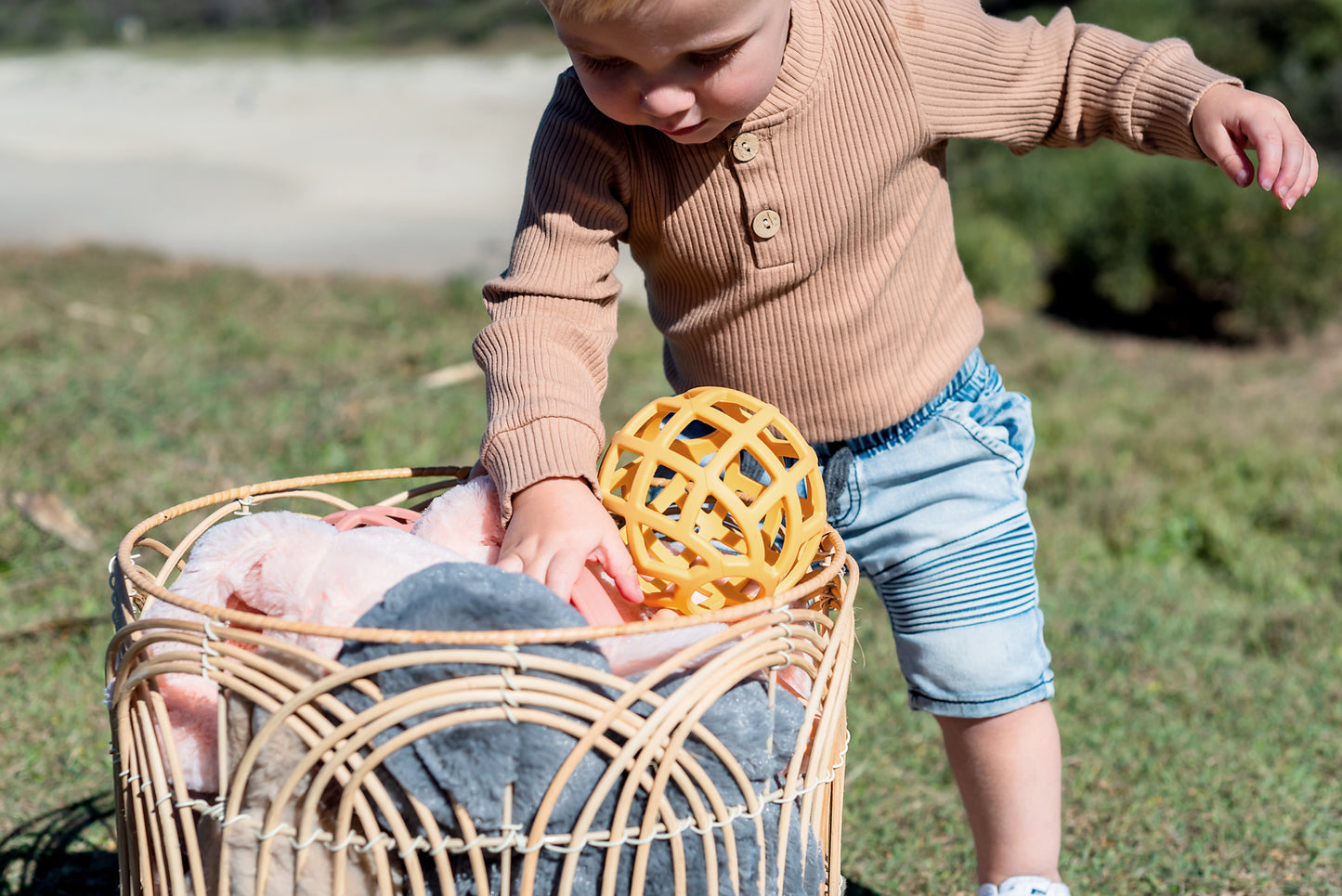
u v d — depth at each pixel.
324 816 1.06
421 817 1.01
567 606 1.09
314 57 23.64
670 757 1.01
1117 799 2.25
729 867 1.06
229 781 1.07
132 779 1.13
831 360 1.57
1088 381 6.28
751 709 1.10
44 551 2.84
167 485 3.25
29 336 4.75
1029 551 1.67
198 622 1.04
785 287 1.53
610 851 1.02
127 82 21.27
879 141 1.50
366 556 1.15
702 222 1.50
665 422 1.36
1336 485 4.35
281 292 6.93
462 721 0.98
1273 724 2.57
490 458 1.33
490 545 1.33
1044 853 1.66
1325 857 2.05
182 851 1.18
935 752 2.40
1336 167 9.82
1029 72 1.66
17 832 1.87
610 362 5.73
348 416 4.05
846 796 2.22
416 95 18.34
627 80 1.25
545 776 1.01
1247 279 7.70
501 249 9.41
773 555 1.38
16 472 3.20
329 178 12.41
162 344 5.06
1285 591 3.53
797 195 1.47
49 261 7.45
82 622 2.49
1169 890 1.96
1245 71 10.51
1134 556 3.84
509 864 1.01
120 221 9.96
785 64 1.42
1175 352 7.59
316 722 1.00
